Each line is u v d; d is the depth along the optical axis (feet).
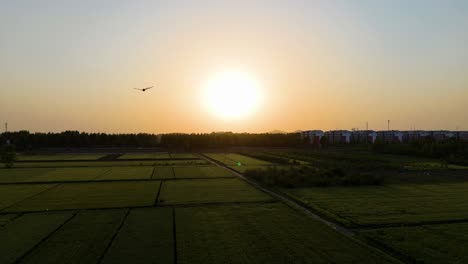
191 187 134.41
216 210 90.17
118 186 138.41
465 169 196.75
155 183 147.64
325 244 61.62
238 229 71.56
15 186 140.15
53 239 65.05
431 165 218.59
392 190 124.67
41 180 159.53
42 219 80.84
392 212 87.20
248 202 102.17
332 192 120.26
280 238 65.21
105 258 54.75
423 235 66.74
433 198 107.45
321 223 76.54
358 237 66.54
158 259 54.34
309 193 118.11
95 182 152.15
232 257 55.16
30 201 105.29
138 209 92.17
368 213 86.07
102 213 87.10
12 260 54.29
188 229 71.61
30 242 63.21
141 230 70.90
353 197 109.70
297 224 75.56
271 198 108.78
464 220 79.05
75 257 55.47
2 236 67.21
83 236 66.95
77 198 110.22
